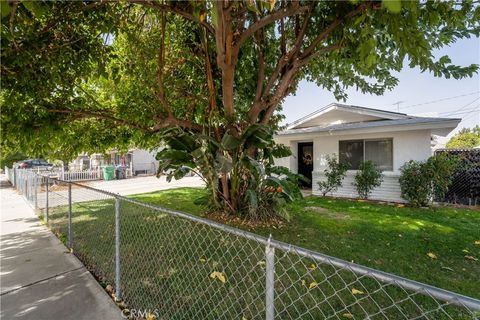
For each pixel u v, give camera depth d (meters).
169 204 7.18
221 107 5.91
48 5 2.70
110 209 5.43
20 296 2.46
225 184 5.30
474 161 7.25
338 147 8.84
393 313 2.18
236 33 4.27
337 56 4.46
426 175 6.59
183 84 6.07
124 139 6.74
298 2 3.54
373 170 7.64
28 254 3.58
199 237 3.99
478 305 0.74
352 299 2.38
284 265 3.06
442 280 2.71
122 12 3.82
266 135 4.47
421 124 6.94
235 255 3.34
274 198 5.28
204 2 3.00
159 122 5.61
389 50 4.01
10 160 18.81
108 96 5.91
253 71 5.82
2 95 3.73
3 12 1.38
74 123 5.43
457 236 4.12
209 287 2.60
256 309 2.26
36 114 4.24
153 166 24.31
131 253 3.45
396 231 4.41
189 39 5.51
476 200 7.05
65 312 2.20
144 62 5.05
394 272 2.90
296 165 10.72
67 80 3.98
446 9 2.84
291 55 4.96
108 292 2.57
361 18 2.60
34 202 7.28
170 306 2.28
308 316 2.16
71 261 3.33
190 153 4.72
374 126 7.58
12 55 2.99
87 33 3.62
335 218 5.38
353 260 3.20
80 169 19.75
